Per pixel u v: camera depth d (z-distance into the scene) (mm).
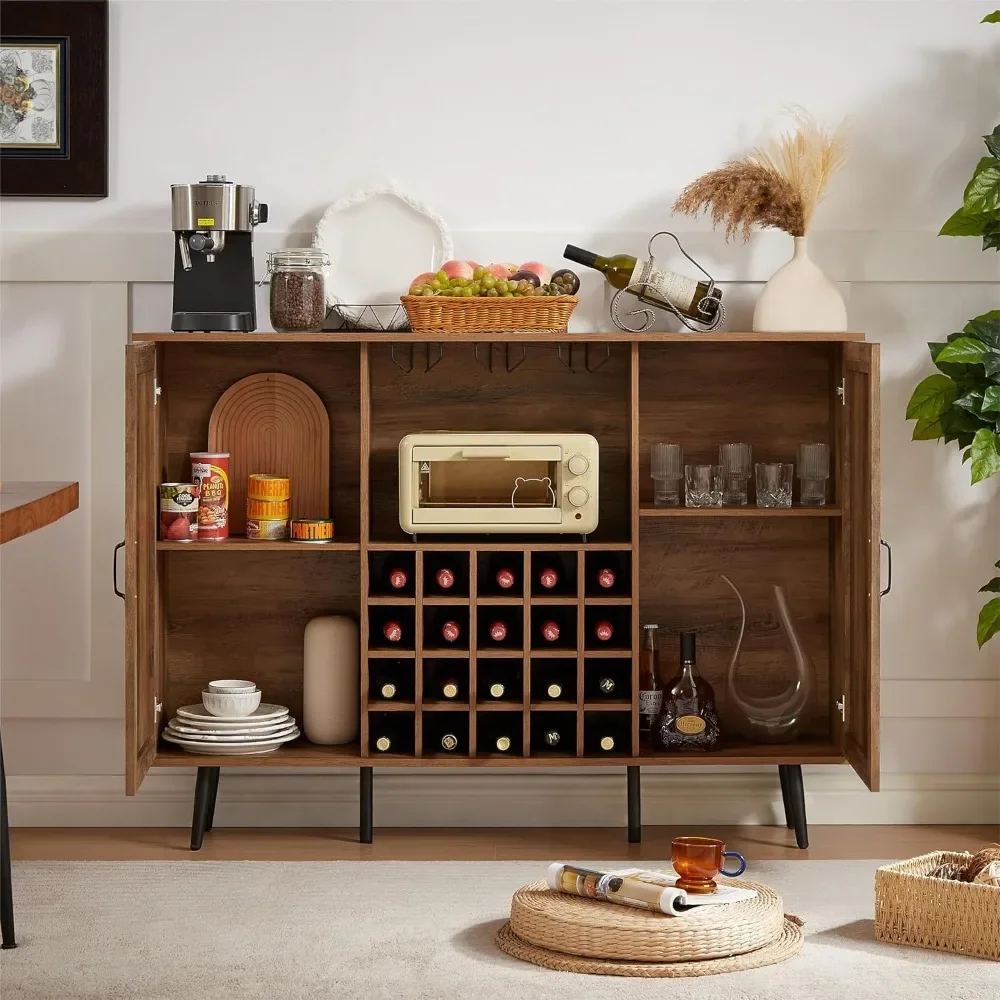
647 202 3389
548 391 3387
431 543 3141
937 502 3457
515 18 3363
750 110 3381
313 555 3393
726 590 3424
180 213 3094
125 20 3332
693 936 2422
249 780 3436
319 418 3336
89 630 3400
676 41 3371
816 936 2615
